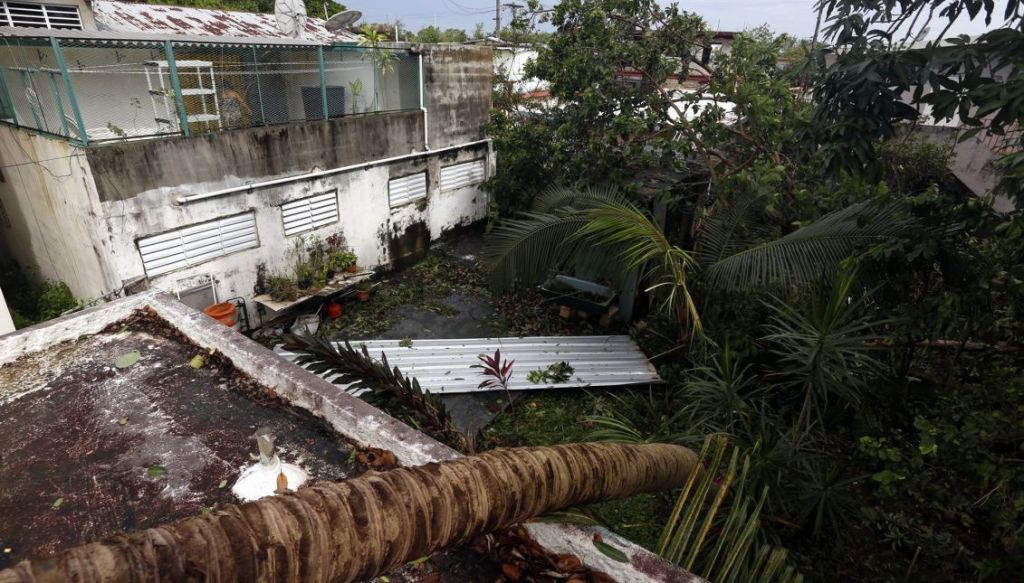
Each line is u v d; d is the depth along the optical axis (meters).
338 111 10.09
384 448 2.57
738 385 5.14
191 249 8.27
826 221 5.59
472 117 12.98
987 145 9.20
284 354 8.07
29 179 8.42
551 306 10.14
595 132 9.55
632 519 5.36
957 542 4.96
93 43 6.76
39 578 0.86
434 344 8.39
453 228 13.40
